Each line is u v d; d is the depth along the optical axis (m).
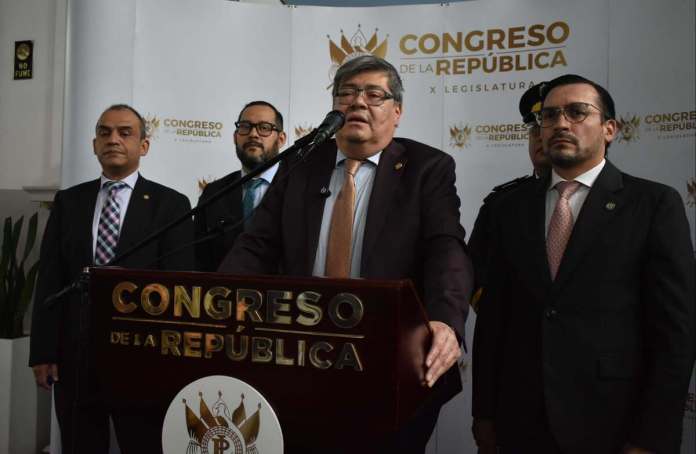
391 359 1.05
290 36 3.24
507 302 1.92
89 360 1.22
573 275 1.73
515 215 1.91
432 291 1.43
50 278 2.67
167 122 3.08
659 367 1.61
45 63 4.19
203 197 2.95
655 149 2.79
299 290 1.09
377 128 1.63
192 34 3.12
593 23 2.90
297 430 1.10
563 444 1.65
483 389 1.91
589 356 1.67
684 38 2.74
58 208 2.78
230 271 1.64
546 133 1.85
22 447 3.52
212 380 1.10
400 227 1.58
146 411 1.22
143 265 2.65
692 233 2.72
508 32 3.03
